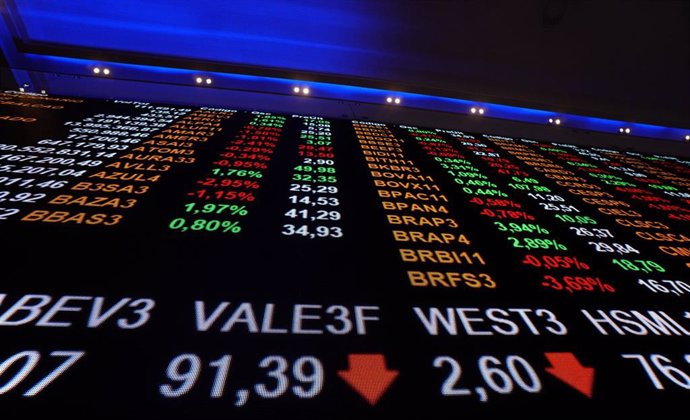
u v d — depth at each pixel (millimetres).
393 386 1236
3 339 1230
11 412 1011
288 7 5594
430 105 6461
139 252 1792
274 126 4543
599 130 6887
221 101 5320
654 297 1913
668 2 5824
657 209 3260
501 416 1176
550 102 6887
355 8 5727
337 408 1138
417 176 3352
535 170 4051
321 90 6121
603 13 5930
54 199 2178
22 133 3203
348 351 1356
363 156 3764
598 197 3412
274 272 1762
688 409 1280
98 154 2949
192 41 5684
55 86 4926
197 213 2236
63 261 1654
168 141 3496
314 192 2730
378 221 2414
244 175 2893
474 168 3820
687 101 6973
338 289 1695
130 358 1220
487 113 6598
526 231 2518
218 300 1532
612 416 1223
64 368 1157
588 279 2018
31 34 5164
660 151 6230
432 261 2018
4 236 1770
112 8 5203
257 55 5965
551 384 1317
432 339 1463
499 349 1452
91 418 1024
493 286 1854
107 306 1431
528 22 6012
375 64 6285
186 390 1133
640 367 1439
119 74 5488
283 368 1251
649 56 6434
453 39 6148
